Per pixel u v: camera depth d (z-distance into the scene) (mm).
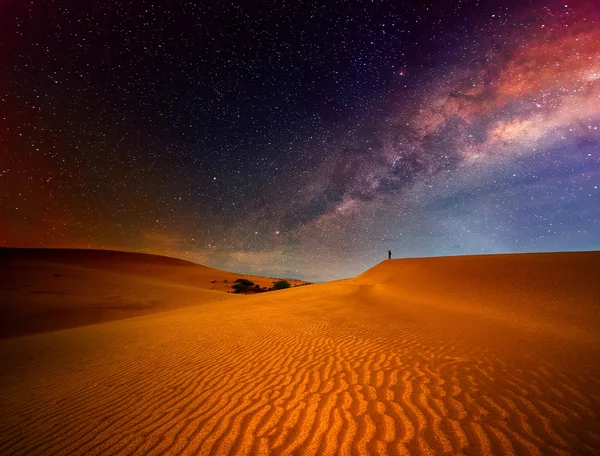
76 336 9125
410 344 5969
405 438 2748
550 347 5645
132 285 25750
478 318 8695
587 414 3141
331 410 3309
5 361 6750
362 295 15344
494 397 3537
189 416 3350
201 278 40188
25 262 31734
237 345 6410
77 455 2730
